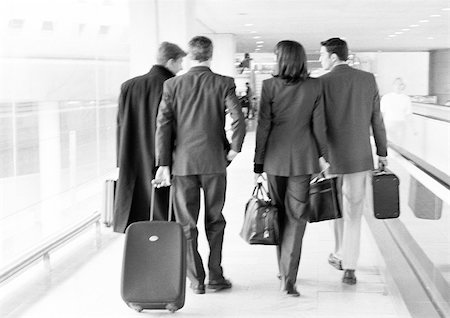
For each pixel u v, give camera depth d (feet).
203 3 43.04
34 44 18.15
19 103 16.94
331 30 68.69
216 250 15.57
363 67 119.96
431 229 14.39
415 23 61.98
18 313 14.10
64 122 20.97
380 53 119.03
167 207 16.01
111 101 27.14
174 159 14.89
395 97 28.91
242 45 93.91
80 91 22.72
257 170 15.05
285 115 14.39
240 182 33.83
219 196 15.05
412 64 117.19
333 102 15.38
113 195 16.97
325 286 15.97
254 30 67.31
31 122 17.88
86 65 23.50
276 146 14.57
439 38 83.61
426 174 12.94
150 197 15.93
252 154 47.42
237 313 14.08
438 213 13.87
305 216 14.92
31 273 17.25
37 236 18.28
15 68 16.69
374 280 16.46
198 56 14.82
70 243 20.86
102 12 25.61
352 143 15.43
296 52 14.20
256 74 112.16
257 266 17.90
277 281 16.42
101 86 25.62
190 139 14.65
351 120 15.38
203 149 14.62
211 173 14.69
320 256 18.85
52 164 19.67
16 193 16.63
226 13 50.11
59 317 13.87
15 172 16.57
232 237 21.59
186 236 15.10
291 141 14.47
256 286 16.02
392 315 13.88
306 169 14.49
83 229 18.97
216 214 15.26
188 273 15.42
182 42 32.35
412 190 16.63
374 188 15.56
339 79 15.33
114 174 27.55
